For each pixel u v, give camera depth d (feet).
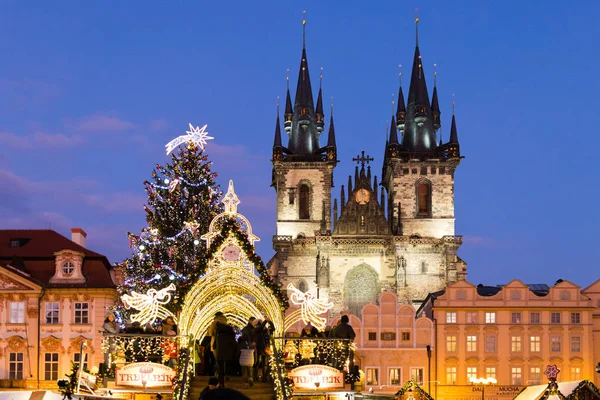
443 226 452.76
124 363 143.43
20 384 254.88
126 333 145.59
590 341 307.78
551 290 310.65
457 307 308.19
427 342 307.78
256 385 134.10
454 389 303.89
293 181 460.55
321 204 459.32
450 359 305.73
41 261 268.21
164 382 137.90
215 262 147.74
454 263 435.94
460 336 307.58
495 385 304.09
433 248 438.40
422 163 456.45
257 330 138.00
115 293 262.67
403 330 308.40
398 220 449.06
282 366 131.13
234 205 152.15
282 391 126.11
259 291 152.56
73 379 136.36
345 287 436.76
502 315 308.19
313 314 156.56
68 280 263.08
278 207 459.32
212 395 30.83
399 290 432.66
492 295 312.50
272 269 451.12
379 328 308.40
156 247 233.35
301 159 463.83
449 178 456.04
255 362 136.67
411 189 455.63
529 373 305.94
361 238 437.99
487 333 307.78
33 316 258.57
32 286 258.37
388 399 172.04
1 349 257.34
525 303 309.01
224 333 130.11
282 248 444.14
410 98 472.85
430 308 334.44
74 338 257.96
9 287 258.98
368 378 306.14
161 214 235.20
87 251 272.72
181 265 231.71
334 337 148.36
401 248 436.76
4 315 258.98
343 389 141.59
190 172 235.61
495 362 306.35
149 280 225.15
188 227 226.79
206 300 161.58
